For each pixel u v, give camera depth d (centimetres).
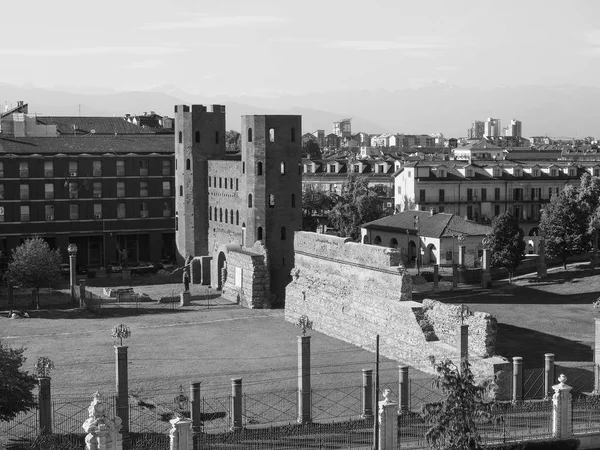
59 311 11994
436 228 15138
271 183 12912
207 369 8650
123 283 14538
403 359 8912
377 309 9469
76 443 6209
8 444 6216
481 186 17412
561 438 6188
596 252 13688
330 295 10481
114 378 8250
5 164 15838
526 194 17550
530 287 12594
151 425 6762
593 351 8775
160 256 17000
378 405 6038
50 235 16212
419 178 17162
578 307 11281
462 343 7688
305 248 11119
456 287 12888
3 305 12544
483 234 14962
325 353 9412
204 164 15200
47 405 6384
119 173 16625
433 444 5047
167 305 12562
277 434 6594
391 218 16150
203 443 6378
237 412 6781
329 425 6800
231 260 13038
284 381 8119
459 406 4991
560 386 6303
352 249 10044
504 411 6788
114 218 16625
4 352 6431
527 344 9344
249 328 10888
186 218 15262
